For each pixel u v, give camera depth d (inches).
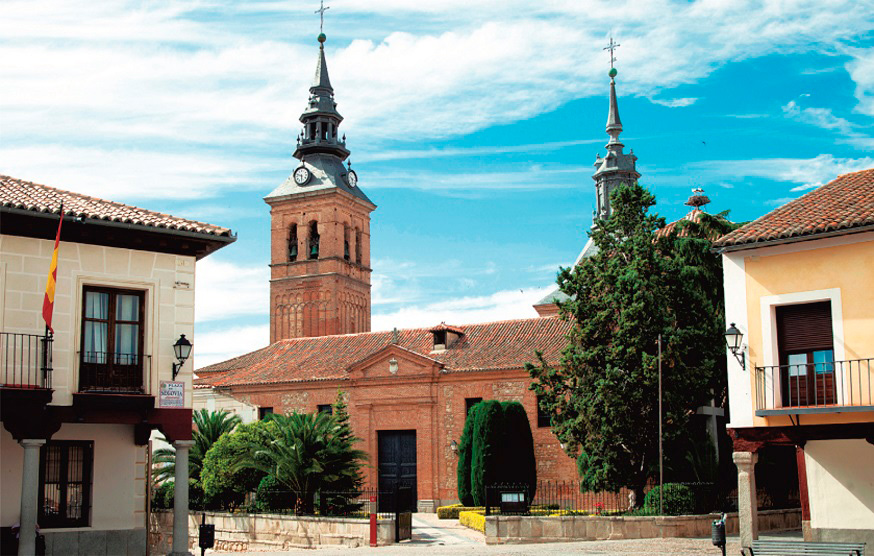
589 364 1221.1
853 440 842.8
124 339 876.0
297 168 3218.5
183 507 868.6
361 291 3319.4
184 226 896.3
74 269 852.6
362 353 1910.7
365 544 1127.0
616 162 2913.4
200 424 1451.8
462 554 900.0
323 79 3331.7
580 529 1063.0
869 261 772.6
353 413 1790.1
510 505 1186.6
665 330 1170.0
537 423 1617.9
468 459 1551.4
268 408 1871.3
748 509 798.5
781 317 819.4
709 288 1322.6
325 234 3159.5
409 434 1753.2
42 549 784.9
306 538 1201.4
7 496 820.6
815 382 791.1
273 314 3206.2
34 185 942.4
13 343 813.9
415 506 1704.0
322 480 1258.6
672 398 1157.7
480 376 1681.8
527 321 1823.3
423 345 1844.2
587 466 1261.1
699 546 927.7
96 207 895.7
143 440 895.1
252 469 1353.3
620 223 1269.7
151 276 892.6
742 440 809.5
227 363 2100.1
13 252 828.0
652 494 1114.1
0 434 824.3
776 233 810.2
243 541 1284.4
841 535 840.3
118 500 880.9
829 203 861.2
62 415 819.4
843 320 778.2
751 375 816.3
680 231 1373.0
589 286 1261.1
